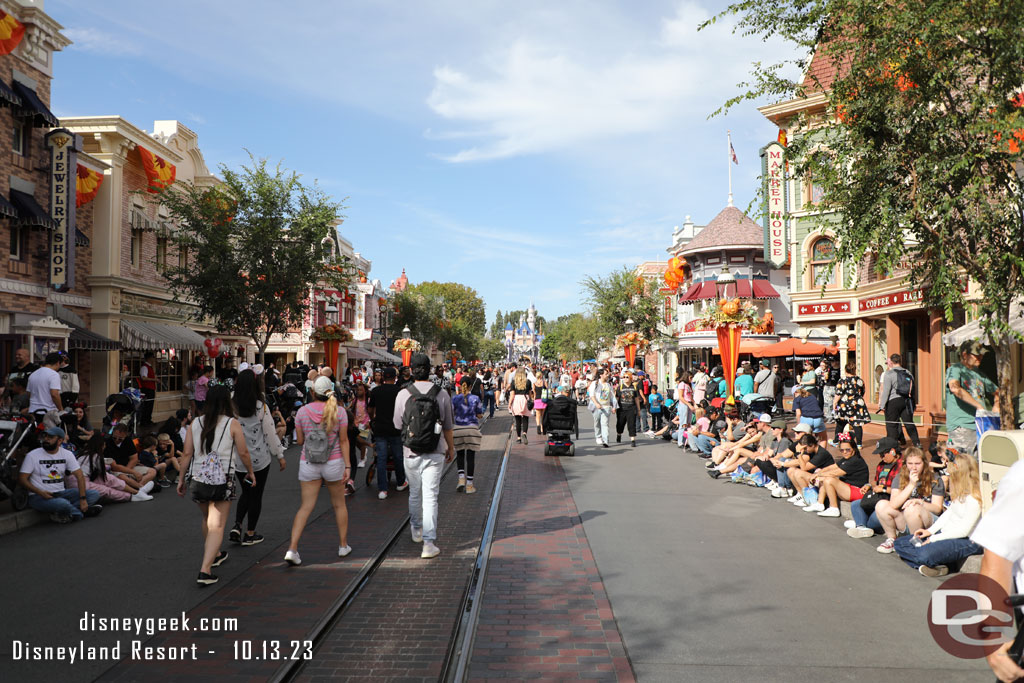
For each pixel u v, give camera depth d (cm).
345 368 4644
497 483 1214
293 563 697
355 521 907
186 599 593
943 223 715
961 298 765
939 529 681
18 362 1198
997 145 699
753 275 3534
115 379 2138
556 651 487
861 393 1352
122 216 2189
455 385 2192
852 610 570
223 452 648
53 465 891
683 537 819
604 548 768
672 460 1520
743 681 439
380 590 630
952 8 711
